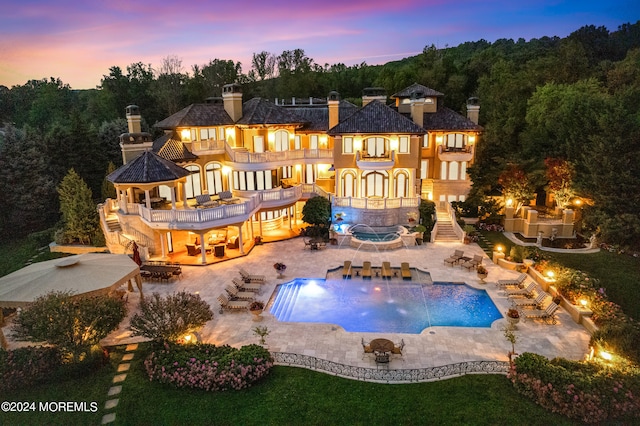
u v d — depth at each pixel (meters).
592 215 34.12
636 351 18.03
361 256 32.88
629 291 27.25
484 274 26.95
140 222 33.66
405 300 25.56
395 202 39.16
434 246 35.16
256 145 42.03
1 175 43.69
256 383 17.45
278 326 22.14
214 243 35.78
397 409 15.87
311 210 38.47
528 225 37.16
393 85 72.19
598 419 14.98
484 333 21.22
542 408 15.80
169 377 17.30
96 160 53.06
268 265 31.30
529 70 60.56
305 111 47.50
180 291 26.72
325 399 16.45
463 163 44.50
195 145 38.72
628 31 79.12
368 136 40.44
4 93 93.75
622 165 32.97
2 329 22.73
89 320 17.94
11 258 37.66
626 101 39.81
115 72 85.56
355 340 20.69
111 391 17.33
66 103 94.56
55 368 18.19
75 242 38.81
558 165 38.62
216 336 21.17
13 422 15.81
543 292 24.11
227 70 89.94
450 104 69.38
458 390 16.83
